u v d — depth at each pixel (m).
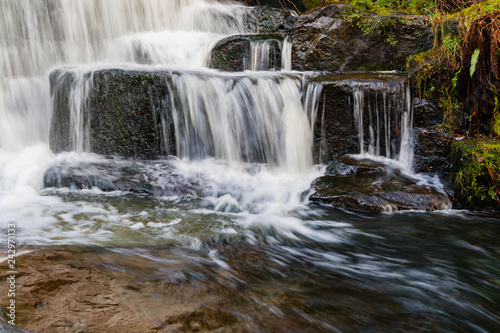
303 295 2.70
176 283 2.64
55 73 6.21
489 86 5.39
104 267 2.76
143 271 2.77
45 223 3.92
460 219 4.43
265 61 7.17
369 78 5.77
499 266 3.36
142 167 5.62
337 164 5.47
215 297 2.52
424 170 5.56
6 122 6.90
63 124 6.24
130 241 3.49
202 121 5.89
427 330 2.39
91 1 8.20
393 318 2.49
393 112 5.66
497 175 4.61
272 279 2.92
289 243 3.70
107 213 4.30
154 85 5.81
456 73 5.56
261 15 8.41
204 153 5.98
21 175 5.34
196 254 3.28
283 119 5.85
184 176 5.38
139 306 2.29
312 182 5.18
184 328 2.14
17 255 2.82
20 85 7.19
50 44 7.89
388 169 5.33
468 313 2.63
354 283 2.95
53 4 7.84
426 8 7.30
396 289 2.88
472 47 5.46
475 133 5.57
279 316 2.39
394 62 6.61
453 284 3.01
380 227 4.17
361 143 5.78
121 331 2.04
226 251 3.40
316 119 5.83
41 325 2.02
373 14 6.77
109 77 5.86
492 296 2.87
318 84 5.77
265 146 5.90
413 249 3.67
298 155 5.86
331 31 6.87
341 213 4.52
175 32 8.33
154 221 4.11
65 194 4.92
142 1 8.79
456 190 4.89
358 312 2.53
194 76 5.83
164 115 5.89
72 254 2.94
